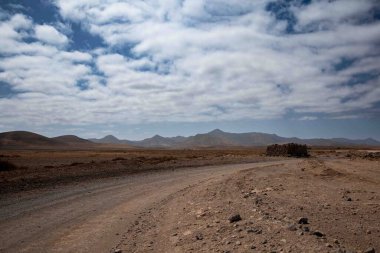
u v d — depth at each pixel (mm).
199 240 8812
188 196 16844
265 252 7148
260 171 30172
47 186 20953
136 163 40406
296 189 18188
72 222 11883
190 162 45594
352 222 10672
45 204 15344
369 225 10344
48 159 63500
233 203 13352
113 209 14188
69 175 26141
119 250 8539
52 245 9227
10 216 12914
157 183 23469
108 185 22266
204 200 15047
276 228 8836
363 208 12828
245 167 38156
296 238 7891
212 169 35562
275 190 17766
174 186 21672
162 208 14156
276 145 76375
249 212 11273
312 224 10219
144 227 10969
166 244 8953
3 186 20031
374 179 22188
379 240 8906
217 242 8352
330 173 26266
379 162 38094
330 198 15125
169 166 38438
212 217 11234
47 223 11758
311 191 17344
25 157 73938
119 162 41312
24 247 9094
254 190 17938
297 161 49156
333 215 11609
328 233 9320
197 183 22656
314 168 31797
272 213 11320
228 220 10312
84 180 24406
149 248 8727
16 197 17094
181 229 10305
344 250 7090
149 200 16344
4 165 32938
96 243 9344
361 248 8172
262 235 8336
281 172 29031
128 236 9961
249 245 7684
